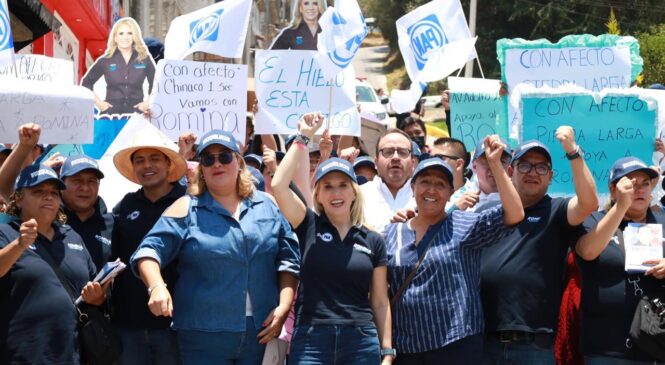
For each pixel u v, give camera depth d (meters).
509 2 42.97
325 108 10.14
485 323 7.65
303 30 10.32
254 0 33.09
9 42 8.27
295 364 7.14
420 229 7.57
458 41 10.95
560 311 7.98
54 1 16.91
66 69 9.52
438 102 36.50
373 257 7.36
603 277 7.62
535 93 9.46
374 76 47.94
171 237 7.09
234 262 7.05
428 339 7.31
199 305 6.99
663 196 9.04
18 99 8.46
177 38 10.09
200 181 7.27
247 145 11.64
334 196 7.32
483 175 8.44
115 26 10.18
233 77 9.79
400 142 9.08
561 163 9.38
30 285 7.02
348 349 7.12
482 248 7.51
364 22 9.84
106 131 9.87
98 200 7.90
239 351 7.03
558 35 42.66
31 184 7.14
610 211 7.35
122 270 7.52
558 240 7.62
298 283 7.47
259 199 7.34
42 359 6.98
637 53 10.09
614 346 7.56
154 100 9.73
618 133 9.38
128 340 7.50
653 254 7.47
